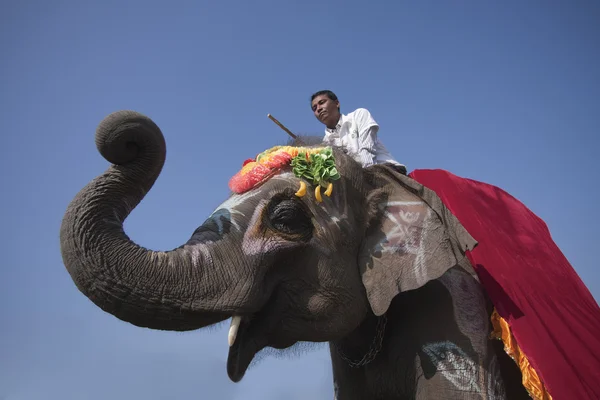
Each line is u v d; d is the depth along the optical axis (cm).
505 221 461
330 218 364
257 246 334
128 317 306
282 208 350
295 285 347
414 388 373
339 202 374
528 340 372
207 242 329
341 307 355
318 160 367
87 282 296
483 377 358
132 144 310
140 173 313
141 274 304
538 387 359
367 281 368
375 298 362
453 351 363
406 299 392
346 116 534
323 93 596
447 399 353
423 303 384
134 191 315
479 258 411
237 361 333
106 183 308
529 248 444
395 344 389
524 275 412
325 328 352
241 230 337
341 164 389
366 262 374
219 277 320
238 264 326
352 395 422
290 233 347
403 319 389
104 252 298
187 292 311
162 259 314
